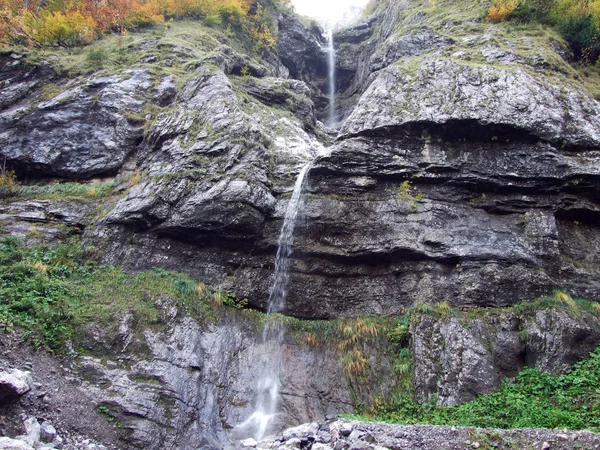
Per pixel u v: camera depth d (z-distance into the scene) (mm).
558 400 9727
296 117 21219
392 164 13766
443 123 13672
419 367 10984
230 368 11586
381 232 13258
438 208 13227
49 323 10414
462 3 23312
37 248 13219
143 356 10641
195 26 25266
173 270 13320
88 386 9617
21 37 20594
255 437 10461
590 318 11289
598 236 13141
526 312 11492
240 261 13773
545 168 13109
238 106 16703
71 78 18781
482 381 10469
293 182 14891
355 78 31734
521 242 12594
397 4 29188
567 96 14469
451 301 12156
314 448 8641
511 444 7957
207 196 13492
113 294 11953
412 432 8617
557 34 18781
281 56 30078
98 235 13602
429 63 15797
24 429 7914
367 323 12609
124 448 8875
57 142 16375
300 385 11578
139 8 23859
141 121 17156
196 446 9695
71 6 23109
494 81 14695
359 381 11508
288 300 13430
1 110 17500
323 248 13594
